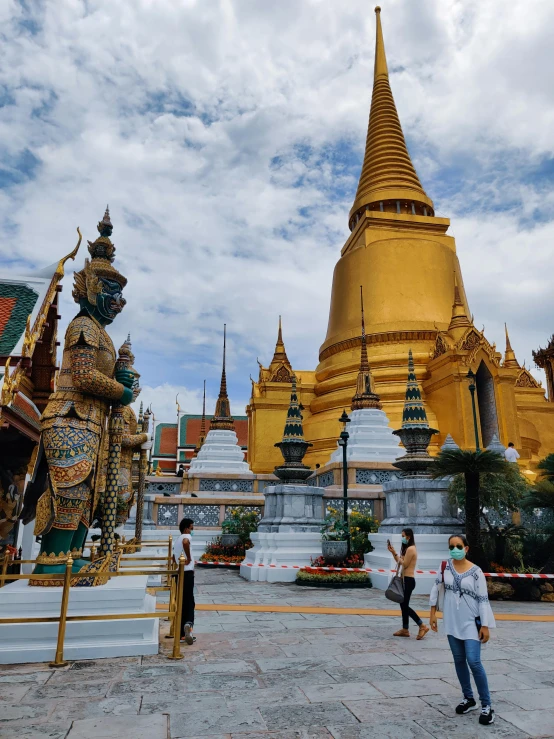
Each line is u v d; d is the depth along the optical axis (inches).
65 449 318.7
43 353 417.1
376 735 195.3
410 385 682.8
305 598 517.0
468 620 221.6
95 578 312.0
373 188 1626.5
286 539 679.7
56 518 315.6
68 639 288.7
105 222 376.8
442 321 1339.8
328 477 901.2
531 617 432.5
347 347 1364.4
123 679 253.1
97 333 340.8
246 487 1048.2
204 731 197.0
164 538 858.8
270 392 1366.9
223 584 623.8
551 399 2073.1
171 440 2763.3
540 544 582.9
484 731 199.9
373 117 1756.9
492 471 549.6
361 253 1459.2
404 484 621.6
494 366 1117.7
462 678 222.1
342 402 1249.4
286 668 275.6
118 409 348.2
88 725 200.8
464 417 1070.4
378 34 1908.2
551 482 604.7
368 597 524.1
